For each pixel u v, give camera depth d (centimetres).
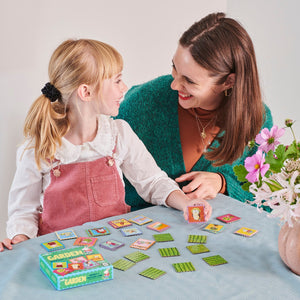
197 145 176
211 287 91
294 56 248
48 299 86
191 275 96
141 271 98
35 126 140
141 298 86
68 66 137
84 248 102
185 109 172
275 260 103
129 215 134
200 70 142
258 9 253
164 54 203
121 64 146
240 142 157
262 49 256
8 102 169
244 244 112
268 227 123
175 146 175
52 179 141
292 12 244
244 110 152
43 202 142
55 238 116
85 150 145
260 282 93
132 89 186
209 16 149
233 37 142
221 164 165
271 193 93
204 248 109
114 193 149
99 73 139
